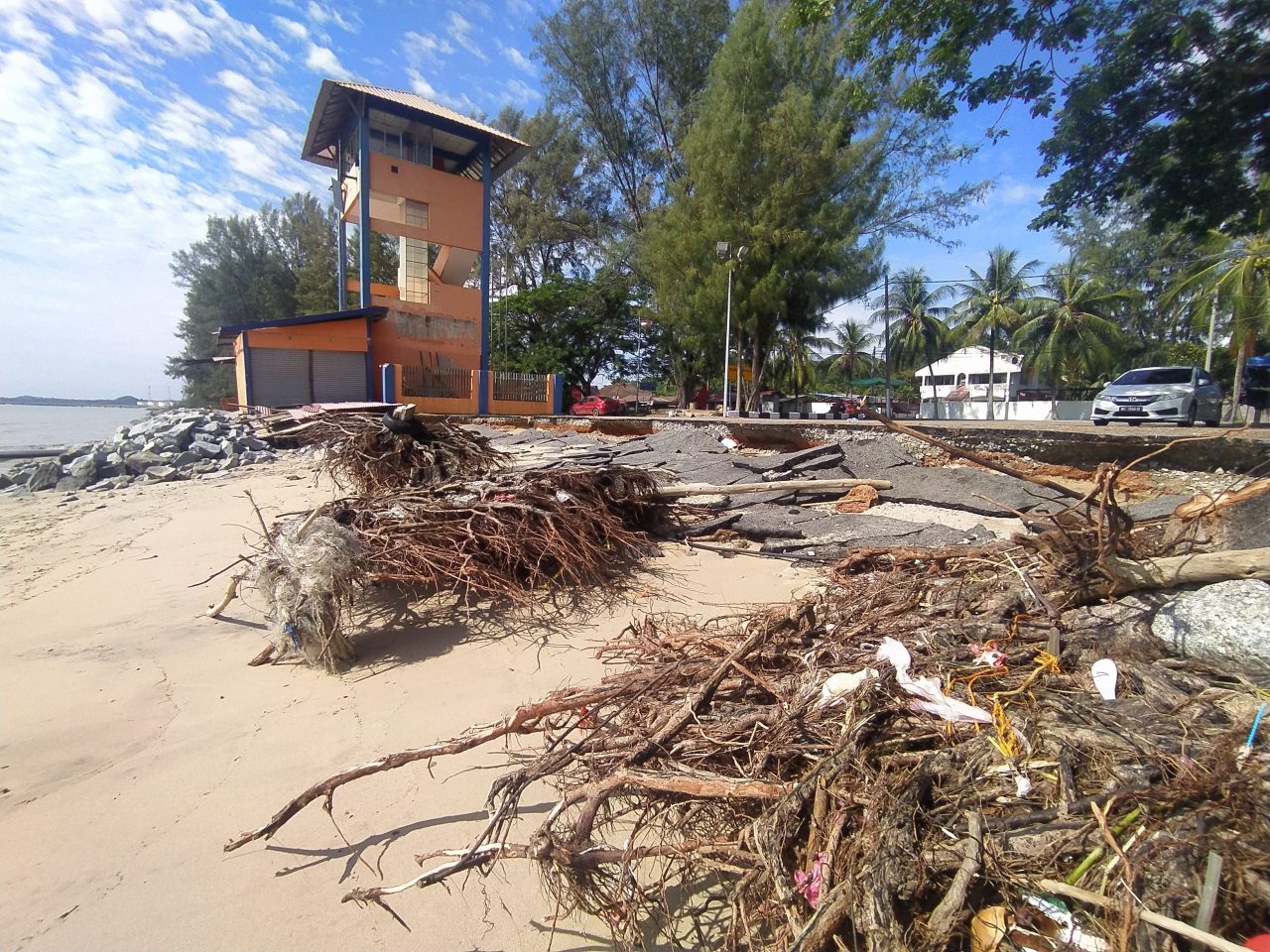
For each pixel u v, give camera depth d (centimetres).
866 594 363
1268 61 863
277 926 211
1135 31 916
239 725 331
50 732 322
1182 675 242
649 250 2633
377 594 518
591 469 663
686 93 2938
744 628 341
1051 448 866
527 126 3391
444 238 2305
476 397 2317
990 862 162
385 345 2272
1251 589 261
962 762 195
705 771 216
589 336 3438
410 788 280
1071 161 1082
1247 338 2153
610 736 241
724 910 210
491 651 421
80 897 221
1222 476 687
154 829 255
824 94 2258
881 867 162
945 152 2370
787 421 1280
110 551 674
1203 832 158
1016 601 313
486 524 531
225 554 654
